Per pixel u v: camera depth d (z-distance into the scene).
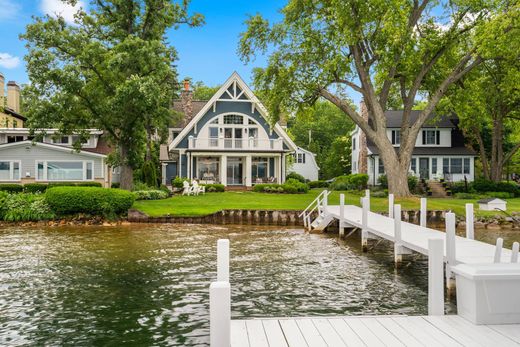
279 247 17.53
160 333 7.95
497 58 29.70
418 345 5.63
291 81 29.30
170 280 11.81
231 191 39.31
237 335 6.05
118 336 7.81
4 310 9.26
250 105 43.12
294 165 61.09
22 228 23.27
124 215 26.06
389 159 29.58
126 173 33.69
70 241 18.81
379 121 29.78
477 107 34.22
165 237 20.09
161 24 35.44
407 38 25.59
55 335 7.87
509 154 42.44
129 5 33.94
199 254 15.70
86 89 31.02
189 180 38.91
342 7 26.12
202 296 10.27
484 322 6.40
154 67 31.09
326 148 72.69
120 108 29.95
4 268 13.35
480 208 27.98
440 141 46.16
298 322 6.66
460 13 28.64
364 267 13.78
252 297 10.27
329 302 9.91
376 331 6.21
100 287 11.10
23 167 35.62
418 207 26.38
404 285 11.52
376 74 30.66
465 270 6.54
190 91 46.84
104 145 42.16
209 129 42.66
